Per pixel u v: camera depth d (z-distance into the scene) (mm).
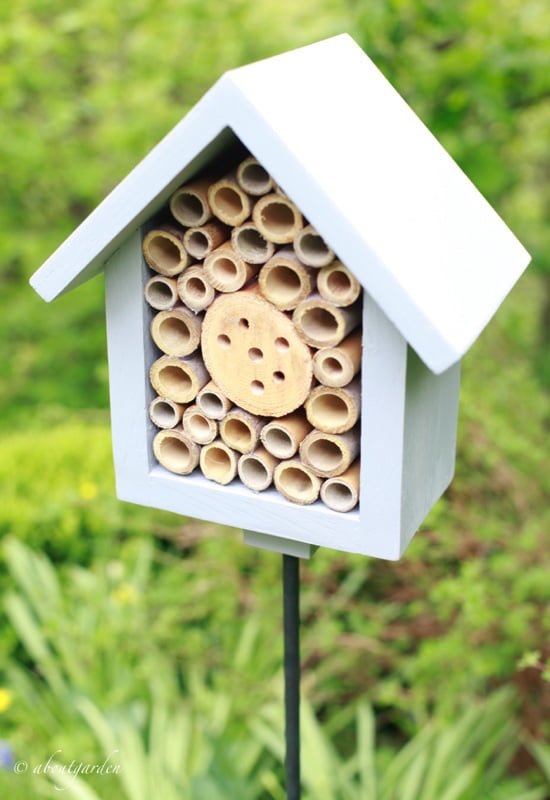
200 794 2066
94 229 1374
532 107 3434
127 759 2129
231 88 1255
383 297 1263
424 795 2133
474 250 1540
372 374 1367
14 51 3896
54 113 3973
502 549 2484
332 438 1416
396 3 2969
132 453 1562
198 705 2402
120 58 4039
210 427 1493
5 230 4402
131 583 2656
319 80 1470
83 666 2492
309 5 3797
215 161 1416
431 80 3080
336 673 2529
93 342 4445
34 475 2979
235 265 1413
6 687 2594
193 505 1538
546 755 2215
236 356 1438
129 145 3932
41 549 2844
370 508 1426
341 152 1366
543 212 4309
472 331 1348
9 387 4371
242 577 2643
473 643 2318
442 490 1704
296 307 1382
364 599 2641
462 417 2557
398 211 1394
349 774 2260
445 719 2283
